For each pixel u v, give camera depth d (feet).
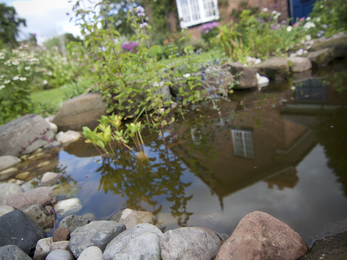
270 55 18.84
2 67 13.61
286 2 28.76
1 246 4.09
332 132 6.30
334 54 15.07
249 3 30.50
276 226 3.46
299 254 3.14
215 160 6.32
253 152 6.28
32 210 5.18
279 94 10.98
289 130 7.08
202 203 4.72
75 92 15.53
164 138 8.66
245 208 4.30
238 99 11.64
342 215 3.70
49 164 8.59
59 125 12.18
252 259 3.08
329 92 9.59
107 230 4.16
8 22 49.14
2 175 8.29
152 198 5.24
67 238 4.40
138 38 8.17
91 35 9.44
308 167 5.07
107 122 8.82
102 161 7.89
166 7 33.63
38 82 26.18
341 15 20.02
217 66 13.37
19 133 10.20
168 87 12.37
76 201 5.73
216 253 3.56
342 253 3.00
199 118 10.02
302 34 20.86
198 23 32.55
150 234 3.87
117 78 9.71
